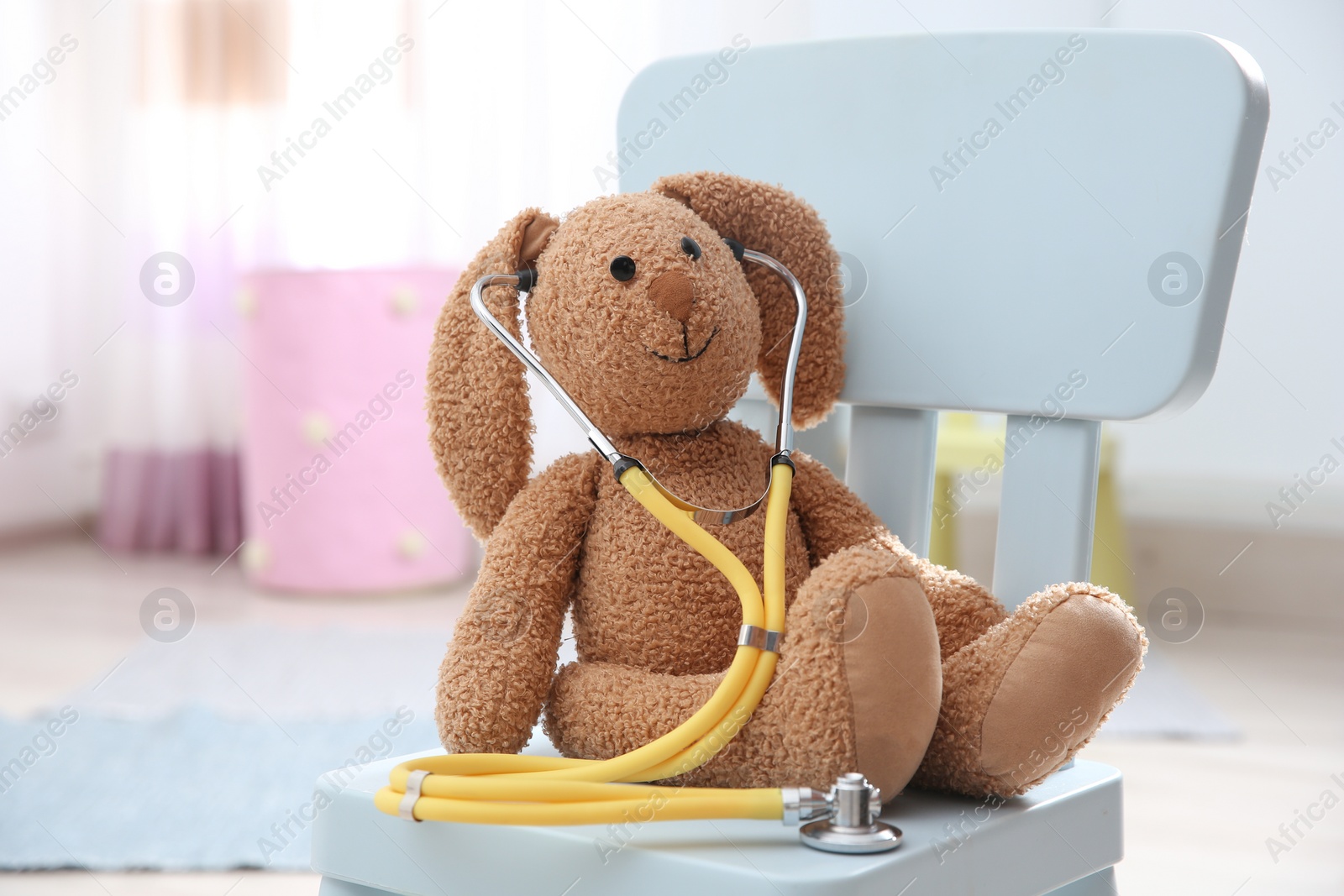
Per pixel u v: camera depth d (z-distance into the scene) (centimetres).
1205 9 236
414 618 252
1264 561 265
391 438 277
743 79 89
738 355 71
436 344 75
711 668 69
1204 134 71
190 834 133
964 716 64
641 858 57
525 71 279
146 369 332
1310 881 125
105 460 340
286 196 312
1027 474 78
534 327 72
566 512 72
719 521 70
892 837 57
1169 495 271
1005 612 74
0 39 332
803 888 53
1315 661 226
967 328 79
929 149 81
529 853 60
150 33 321
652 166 92
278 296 269
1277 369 254
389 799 62
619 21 271
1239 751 171
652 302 67
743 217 78
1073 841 68
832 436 94
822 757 60
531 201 281
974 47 79
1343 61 232
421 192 300
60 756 159
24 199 339
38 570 308
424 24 295
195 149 321
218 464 333
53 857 126
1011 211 78
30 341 343
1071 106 76
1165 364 72
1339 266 242
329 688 193
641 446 72
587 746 67
